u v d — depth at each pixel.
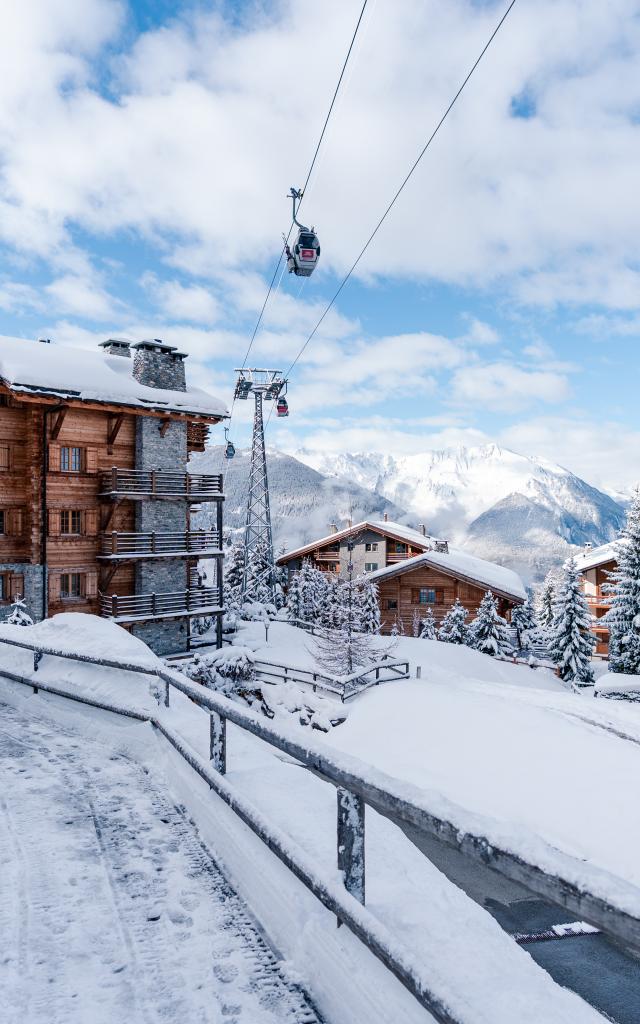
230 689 21.72
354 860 2.46
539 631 48.81
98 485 26.31
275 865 3.11
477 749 15.68
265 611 37.16
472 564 45.41
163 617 26.23
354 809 2.48
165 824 4.06
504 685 24.66
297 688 22.58
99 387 25.12
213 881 3.33
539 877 1.49
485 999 1.95
